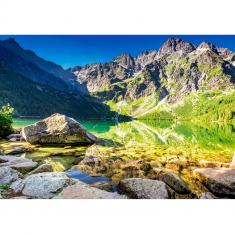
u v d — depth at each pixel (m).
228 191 4.18
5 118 10.02
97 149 8.04
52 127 9.06
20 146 8.21
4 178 4.45
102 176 5.14
